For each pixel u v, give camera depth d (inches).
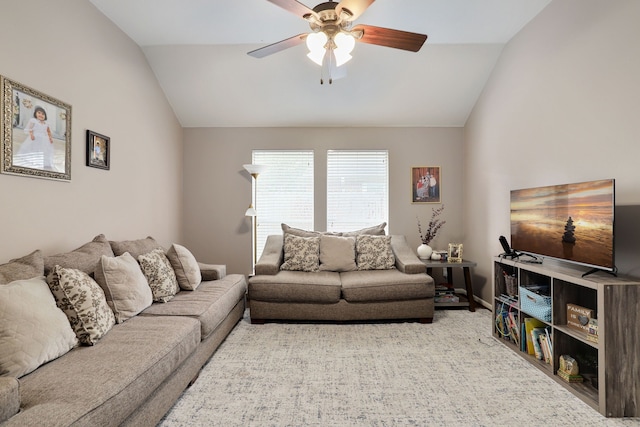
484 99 157.6
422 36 89.3
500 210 143.8
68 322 67.6
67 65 98.2
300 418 73.4
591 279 79.7
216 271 135.9
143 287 94.9
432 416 74.2
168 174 164.2
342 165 182.7
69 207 99.6
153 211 149.7
